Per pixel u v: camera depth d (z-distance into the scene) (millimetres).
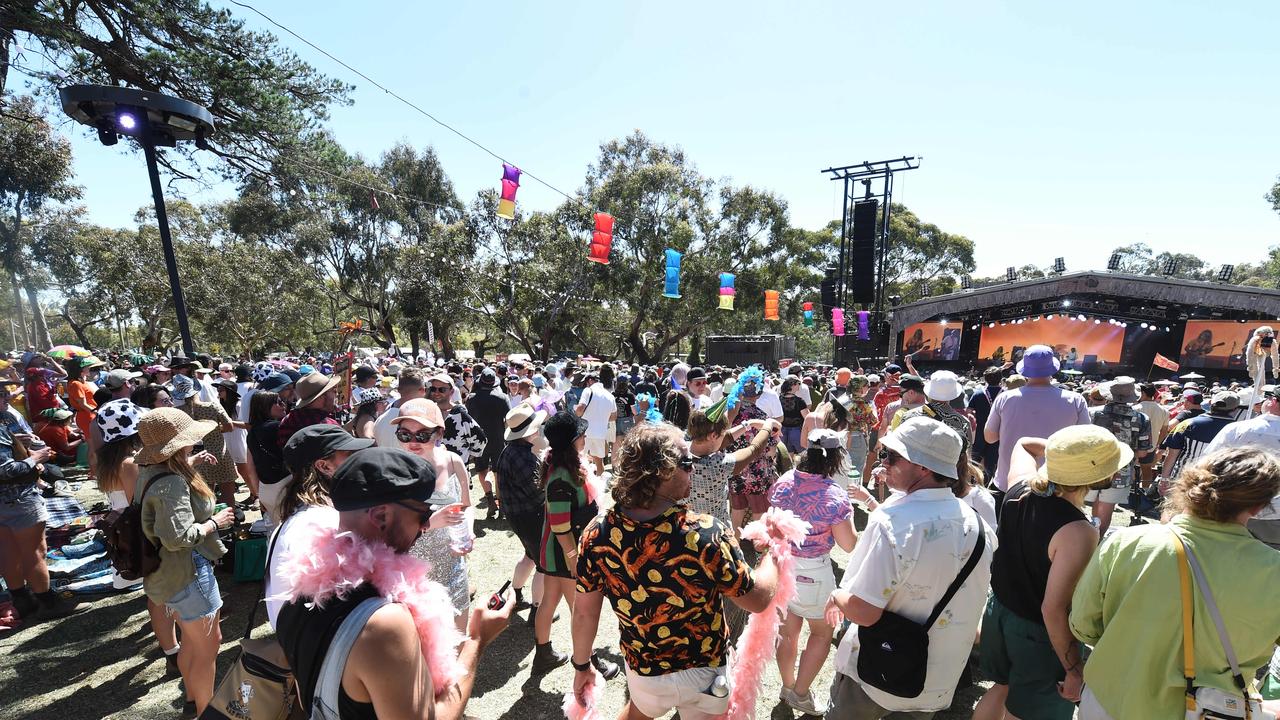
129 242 35750
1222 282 22938
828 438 3340
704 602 2051
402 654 1289
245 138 14898
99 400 6266
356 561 1361
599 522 2133
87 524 6125
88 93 5867
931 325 27703
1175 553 1806
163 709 3387
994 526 3166
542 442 4168
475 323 36906
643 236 32312
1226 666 1760
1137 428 5738
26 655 3957
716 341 31656
